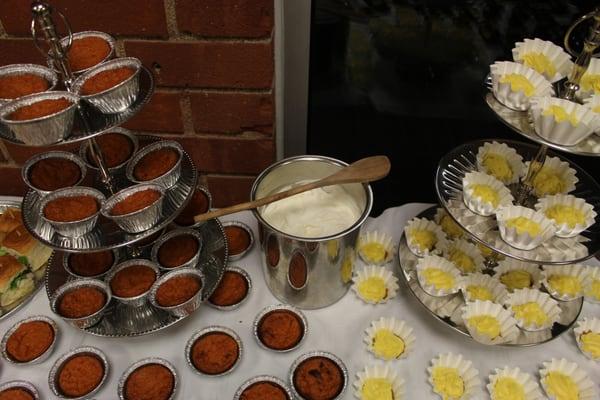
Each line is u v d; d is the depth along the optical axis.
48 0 0.74
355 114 1.30
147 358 0.70
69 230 0.63
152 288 0.71
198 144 0.94
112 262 0.76
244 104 0.87
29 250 0.79
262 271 0.82
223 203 1.06
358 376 0.69
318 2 1.07
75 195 0.67
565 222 0.66
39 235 0.64
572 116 0.57
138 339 0.73
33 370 0.69
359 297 0.78
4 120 0.50
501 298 0.74
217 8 0.74
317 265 0.70
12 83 0.58
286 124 1.06
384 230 0.89
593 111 0.61
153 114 0.89
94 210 0.65
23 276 0.78
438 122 1.31
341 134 1.31
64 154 0.73
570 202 0.69
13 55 0.81
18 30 0.77
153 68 0.82
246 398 0.66
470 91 1.26
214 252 0.79
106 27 0.77
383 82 1.23
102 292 0.71
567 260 0.63
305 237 0.67
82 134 0.55
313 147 1.30
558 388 0.67
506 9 1.10
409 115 1.30
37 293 0.78
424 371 0.71
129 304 0.71
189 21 0.76
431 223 0.84
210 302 0.77
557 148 0.58
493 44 1.16
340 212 0.77
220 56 0.80
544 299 0.72
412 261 0.80
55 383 0.67
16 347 0.70
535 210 0.69
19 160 0.97
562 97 0.64
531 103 0.60
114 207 0.64
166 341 0.73
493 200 0.69
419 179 1.32
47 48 0.80
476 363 0.72
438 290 0.73
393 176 1.32
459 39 1.16
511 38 1.15
